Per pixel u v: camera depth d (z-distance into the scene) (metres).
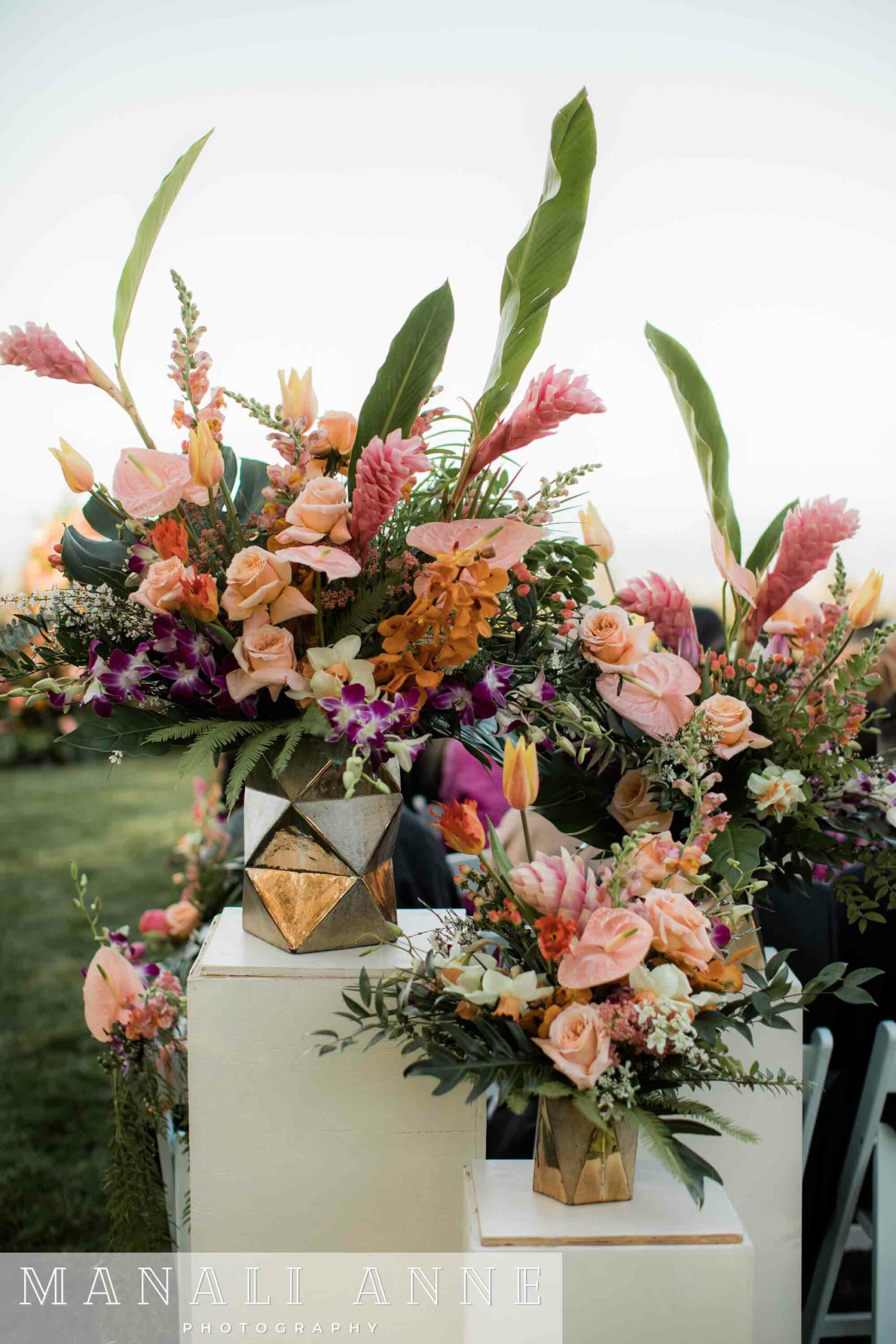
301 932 1.19
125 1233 1.39
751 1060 1.30
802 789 1.24
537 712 1.18
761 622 1.38
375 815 1.20
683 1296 0.98
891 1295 1.50
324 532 1.04
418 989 1.06
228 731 1.03
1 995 4.25
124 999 1.42
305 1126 1.16
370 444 1.05
